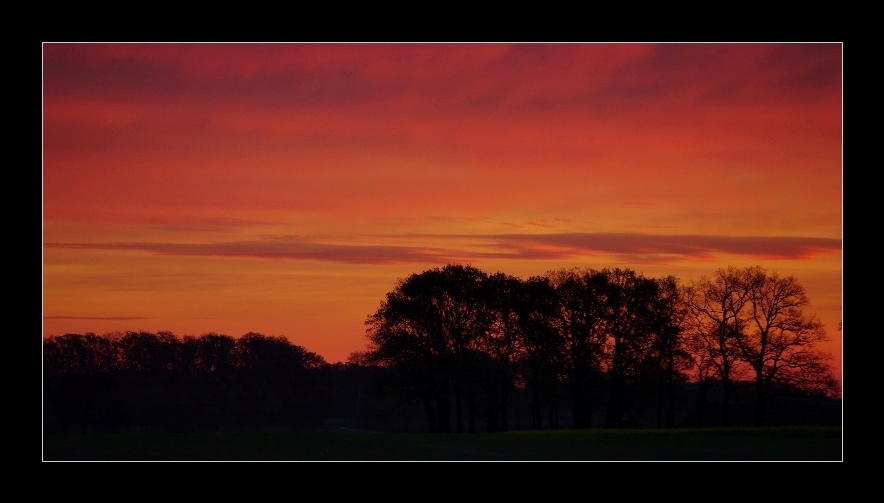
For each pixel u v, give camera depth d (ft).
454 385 236.22
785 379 228.84
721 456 130.72
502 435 171.01
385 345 234.79
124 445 143.13
